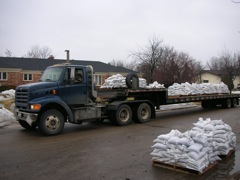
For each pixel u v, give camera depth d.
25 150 6.99
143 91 11.91
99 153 6.64
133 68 53.31
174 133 5.53
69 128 10.49
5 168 5.53
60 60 41.91
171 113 15.40
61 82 9.40
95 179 4.89
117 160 6.02
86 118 10.05
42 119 8.80
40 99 8.81
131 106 11.59
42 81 9.71
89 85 10.27
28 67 37.72
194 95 15.23
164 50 32.59
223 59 47.41
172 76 27.94
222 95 17.44
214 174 5.04
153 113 12.33
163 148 5.38
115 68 43.25
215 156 5.57
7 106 16.97
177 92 14.15
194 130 5.80
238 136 8.48
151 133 9.17
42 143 7.81
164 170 5.28
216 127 5.89
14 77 36.53
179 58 30.88
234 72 44.28
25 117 8.99
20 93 9.30
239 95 19.69
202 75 55.00
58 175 5.11
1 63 36.03
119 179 4.87
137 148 7.07
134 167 5.51
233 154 6.32
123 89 11.50
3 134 9.28
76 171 5.32
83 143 7.76
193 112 15.81
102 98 10.84
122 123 10.88
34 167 5.59
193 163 4.91
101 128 10.38
